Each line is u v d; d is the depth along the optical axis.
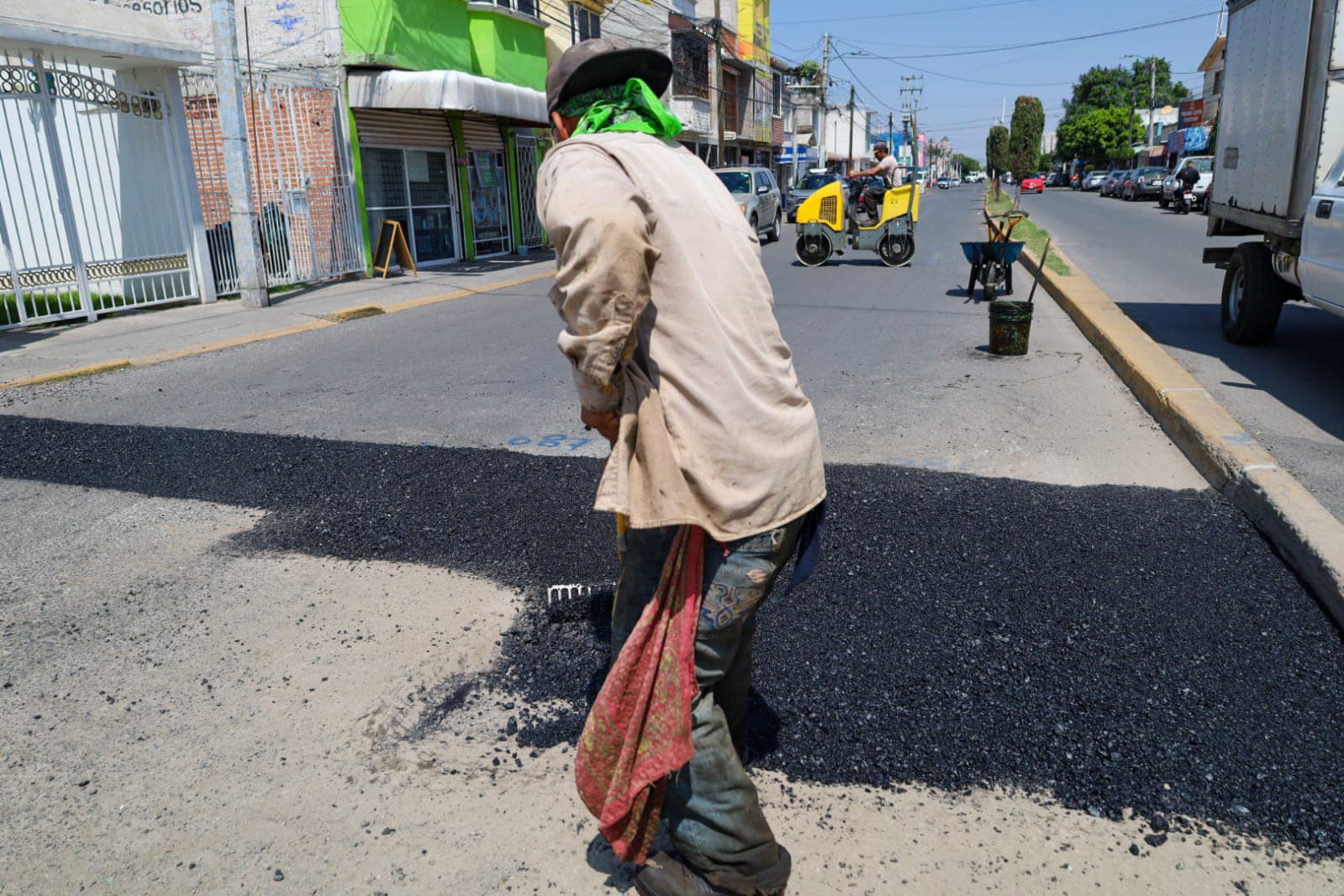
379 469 4.96
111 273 10.78
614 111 1.97
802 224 15.91
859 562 3.71
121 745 2.68
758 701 2.84
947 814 2.38
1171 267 14.52
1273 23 7.38
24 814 2.39
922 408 6.29
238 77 11.04
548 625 3.33
